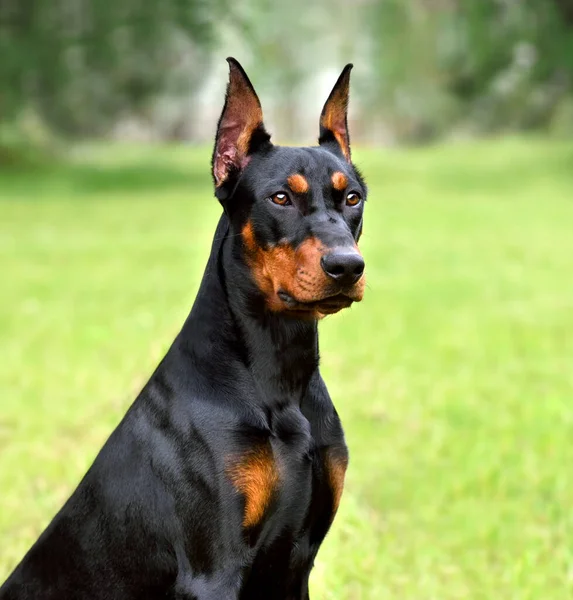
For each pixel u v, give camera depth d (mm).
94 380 9906
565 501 7027
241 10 36812
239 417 3859
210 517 3762
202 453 3795
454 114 63312
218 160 4176
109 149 55219
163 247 20094
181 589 3779
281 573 3996
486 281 16250
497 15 37562
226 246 4113
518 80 48875
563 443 8148
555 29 35875
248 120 4168
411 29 50469
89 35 34250
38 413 9000
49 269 17328
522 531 6641
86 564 3906
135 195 31391
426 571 6090
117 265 17750
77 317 13117
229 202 4152
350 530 6012
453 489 7262
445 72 54219
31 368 10539
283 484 3881
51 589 3926
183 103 62844
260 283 4012
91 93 43625
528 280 16344
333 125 4445
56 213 26438
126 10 33844
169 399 3932
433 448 8070
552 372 10461
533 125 59375
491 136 61688
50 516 6641
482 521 6773
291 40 56875
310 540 4074
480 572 6086
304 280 3863
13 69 32844
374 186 34906
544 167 39031
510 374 10398
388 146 72875
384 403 9234
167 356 4082
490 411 9086
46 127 47344
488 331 12414
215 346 3994
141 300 14258
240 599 3971
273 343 3994
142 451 3902
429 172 40125
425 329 12484
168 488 3811
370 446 8172
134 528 3848
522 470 7547
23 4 33125
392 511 7008
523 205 28469
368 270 17391
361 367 10492
